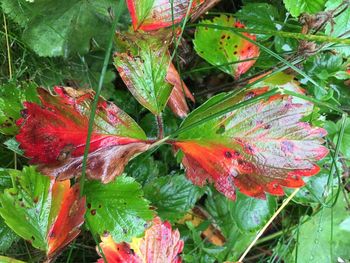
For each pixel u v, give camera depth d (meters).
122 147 0.15
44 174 0.14
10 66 0.19
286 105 0.15
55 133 0.14
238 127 0.15
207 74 0.22
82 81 0.20
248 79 0.20
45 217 0.15
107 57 0.13
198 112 0.16
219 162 0.15
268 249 0.22
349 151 0.20
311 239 0.21
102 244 0.15
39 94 0.14
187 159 0.15
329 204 0.21
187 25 0.18
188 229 0.20
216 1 0.20
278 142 0.15
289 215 0.22
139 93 0.15
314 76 0.20
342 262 0.21
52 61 0.20
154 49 0.15
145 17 0.17
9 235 0.16
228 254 0.21
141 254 0.16
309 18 0.17
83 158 0.14
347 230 0.21
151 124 0.20
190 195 0.19
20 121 0.14
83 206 0.15
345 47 0.19
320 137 0.15
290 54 0.20
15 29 0.20
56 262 0.19
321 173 0.20
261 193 0.15
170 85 0.15
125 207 0.15
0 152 0.19
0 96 0.16
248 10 0.21
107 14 0.20
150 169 0.19
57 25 0.19
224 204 0.21
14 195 0.14
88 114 0.14
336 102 0.20
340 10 0.18
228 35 0.19
